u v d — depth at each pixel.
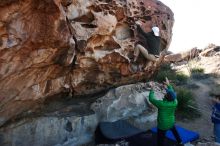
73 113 7.87
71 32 6.93
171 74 14.48
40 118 7.10
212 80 13.98
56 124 7.35
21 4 5.24
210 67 16.08
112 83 9.10
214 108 7.86
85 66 7.81
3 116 6.39
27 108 7.00
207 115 10.34
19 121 6.78
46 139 7.16
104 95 8.90
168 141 7.79
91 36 7.46
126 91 9.46
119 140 7.80
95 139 8.07
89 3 7.29
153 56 9.63
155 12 10.13
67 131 7.56
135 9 9.18
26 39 5.63
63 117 7.52
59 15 5.91
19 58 5.82
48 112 7.45
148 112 9.52
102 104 8.62
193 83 13.52
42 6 5.54
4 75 5.73
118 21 8.47
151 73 10.74
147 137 7.96
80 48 7.20
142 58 9.62
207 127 9.45
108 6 7.89
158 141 7.37
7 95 6.11
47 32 5.88
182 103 10.48
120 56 8.66
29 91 6.64
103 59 8.19
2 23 5.21
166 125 7.17
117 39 8.48
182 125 9.51
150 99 7.34
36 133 7.00
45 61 6.36
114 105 8.88
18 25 5.44
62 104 7.93
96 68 8.23
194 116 10.19
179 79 13.97
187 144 7.91
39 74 6.61
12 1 5.10
